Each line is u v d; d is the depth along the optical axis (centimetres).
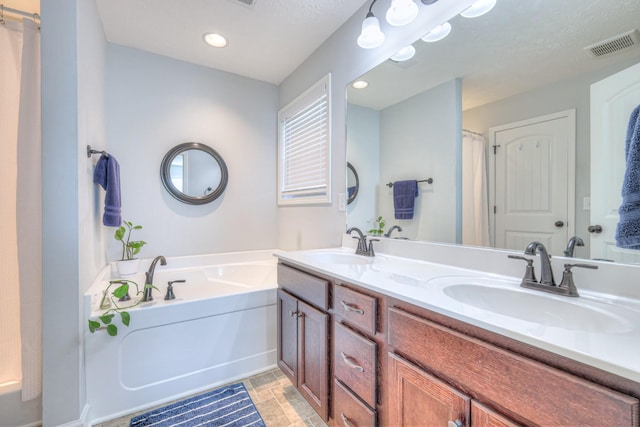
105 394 150
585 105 96
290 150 272
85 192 150
